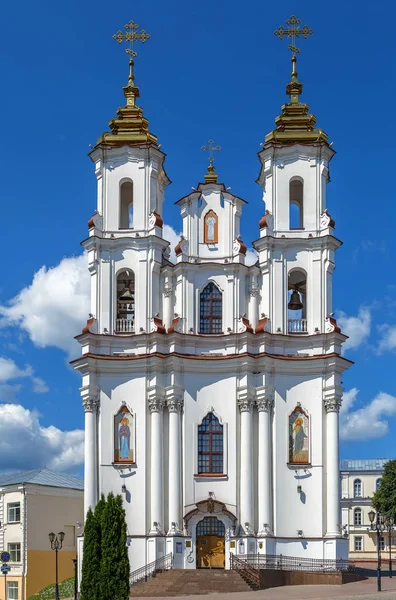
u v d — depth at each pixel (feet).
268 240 212.64
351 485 419.13
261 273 214.28
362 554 393.91
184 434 204.95
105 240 214.90
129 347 210.38
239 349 208.13
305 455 204.23
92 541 150.30
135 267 214.28
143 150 218.79
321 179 216.54
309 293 211.82
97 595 146.41
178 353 206.28
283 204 216.13
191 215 216.74
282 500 201.67
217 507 200.34
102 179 219.20
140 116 225.35
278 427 204.85
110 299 213.05
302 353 209.05
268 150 218.18
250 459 202.69
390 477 310.86
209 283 213.87
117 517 150.61
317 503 201.46
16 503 266.16
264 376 205.67
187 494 202.39
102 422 206.59
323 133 218.79
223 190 217.56
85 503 202.80
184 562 199.00
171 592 181.88
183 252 213.66
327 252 212.43
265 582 187.83
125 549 149.18
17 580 260.21
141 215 216.74
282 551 199.11
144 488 202.39
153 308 211.82
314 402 206.18
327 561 197.67
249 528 199.00
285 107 223.71
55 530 269.23
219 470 204.23
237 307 210.79
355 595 164.76
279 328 209.67
